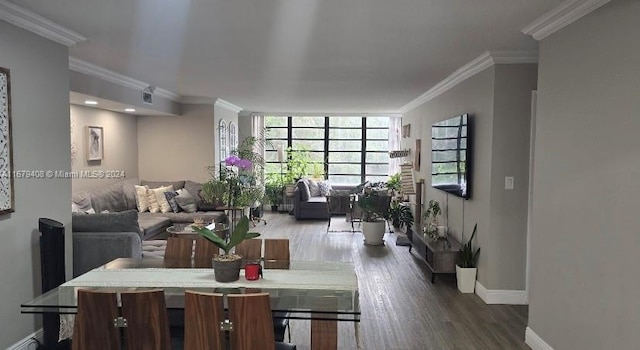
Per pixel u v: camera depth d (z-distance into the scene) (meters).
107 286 2.54
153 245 4.93
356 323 2.59
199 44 3.63
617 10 2.32
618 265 2.31
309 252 6.41
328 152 11.09
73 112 5.86
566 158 2.82
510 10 2.73
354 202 8.32
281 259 3.27
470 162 4.68
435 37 3.39
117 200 6.56
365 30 3.20
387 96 7.11
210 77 5.33
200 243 3.29
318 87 6.14
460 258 4.70
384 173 11.05
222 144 8.35
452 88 5.43
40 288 3.15
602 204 2.45
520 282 4.22
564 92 2.84
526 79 4.02
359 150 11.09
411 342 3.43
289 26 3.10
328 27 3.12
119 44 3.64
